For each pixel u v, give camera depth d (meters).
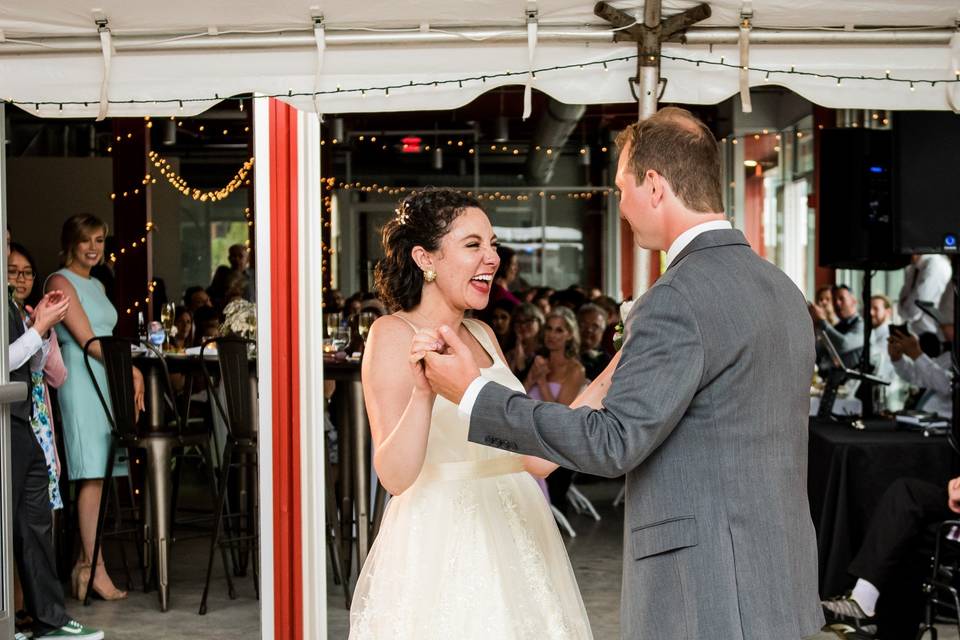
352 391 4.94
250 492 5.55
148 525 5.04
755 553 1.86
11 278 4.57
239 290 8.19
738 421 1.87
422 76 3.93
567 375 6.11
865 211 5.42
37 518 4.12
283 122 3.18
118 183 8.21
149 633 4.44
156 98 3.98
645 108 3.80
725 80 3.88
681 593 1.86
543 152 14.52
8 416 3.31
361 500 4.95
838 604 4.06
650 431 1.81
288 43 3.91
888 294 10.19
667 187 1.97
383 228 2.54
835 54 3.86
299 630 3.21
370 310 6.29
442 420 2.46
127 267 8.19
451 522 2.44
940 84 3.89
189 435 4.92
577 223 17.62
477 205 2.50
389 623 2.41
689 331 1.83
